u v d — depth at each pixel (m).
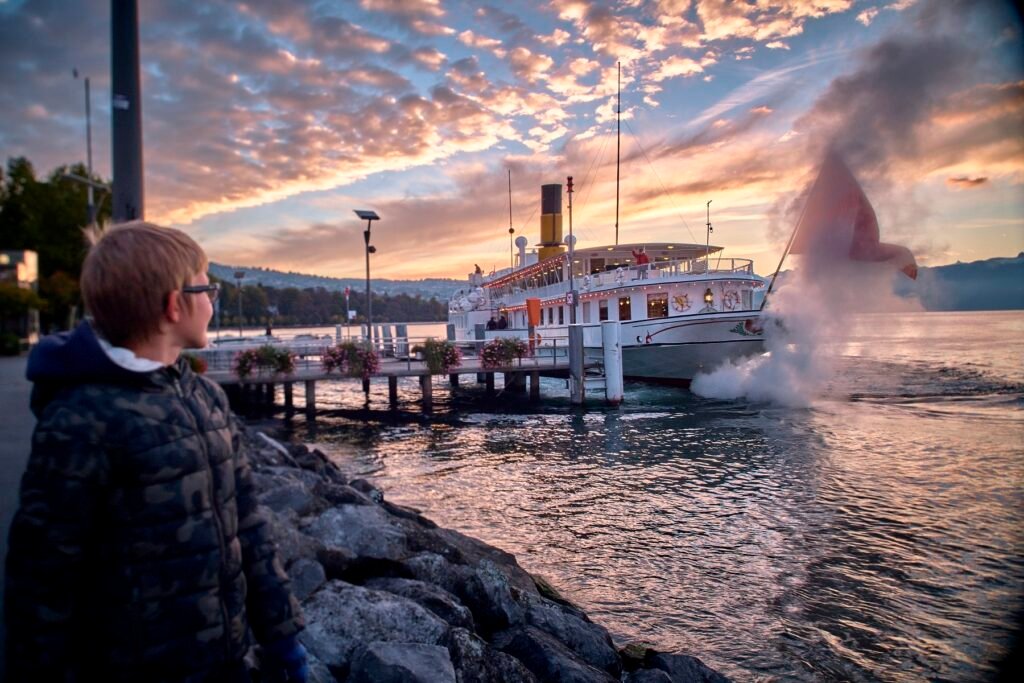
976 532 8.84
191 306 1.75
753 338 24.08
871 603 6.79
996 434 15.96
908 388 26.00
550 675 4.38
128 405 1.52
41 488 1.42
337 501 7.98
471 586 5.15
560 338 28.17
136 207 7.07
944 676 5.37
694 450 15.26
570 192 30.27
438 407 25.72
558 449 16.03
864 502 10.45
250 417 24.45
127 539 1.51
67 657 1.44
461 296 55.03
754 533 9.08
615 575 7.73
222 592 1.69
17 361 27.05
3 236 43.22
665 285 26.61
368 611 3.98
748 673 5.54
